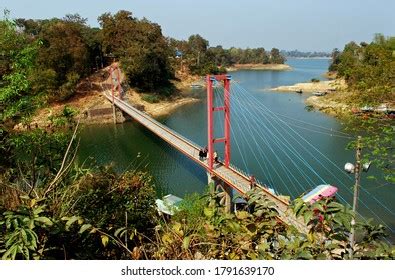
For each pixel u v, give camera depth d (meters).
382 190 21.09
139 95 55.66
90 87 52.62
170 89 62.72
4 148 6.97
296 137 33.97
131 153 32.47
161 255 3.25
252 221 3.02
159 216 6.59
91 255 4.11
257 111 49.16
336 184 22.80
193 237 3.20
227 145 22.58
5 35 9.45
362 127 7.95
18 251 2.94
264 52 147.38
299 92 66.81
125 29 59.12
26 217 3.21
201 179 25.52
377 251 2.66
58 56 46.69
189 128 41.97
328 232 2.80
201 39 107.62
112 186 6.08
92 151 33.50
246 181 19.28
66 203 4.73
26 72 9.71
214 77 22.33
